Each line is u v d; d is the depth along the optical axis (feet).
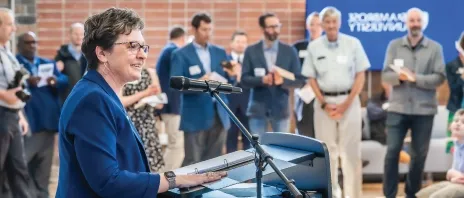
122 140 7.95
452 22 24.07
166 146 24.26
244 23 25.64
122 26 7.88
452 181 16.38
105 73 8.02
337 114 18.93
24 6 24.76
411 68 19.39
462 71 20.40
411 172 19.74
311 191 8.73
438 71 19.21
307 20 23.47
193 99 19.40
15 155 17.85
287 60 20.06
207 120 19.43
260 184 8.21
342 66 18.97
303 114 21.83
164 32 25.59
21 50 19.69
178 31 22.27
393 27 24.00
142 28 8.15
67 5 25.25
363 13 23.99
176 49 20.01
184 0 25.53
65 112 7.77
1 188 17.85
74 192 7.77
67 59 20.94
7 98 17.40
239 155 9.41
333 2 24.02
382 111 23.16
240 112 22.94
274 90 20.01
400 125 19.45
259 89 20.07
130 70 7.99
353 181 19.30
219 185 8.18
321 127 19.22
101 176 7.51
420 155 19.52
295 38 25.55
